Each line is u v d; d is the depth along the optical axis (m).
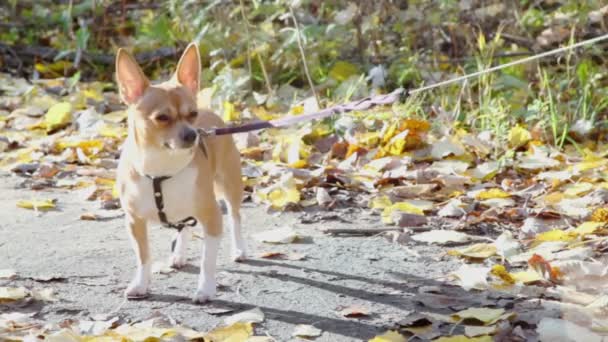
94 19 14.92
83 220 8.80
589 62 12.23
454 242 8.06
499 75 12.48
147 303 6.79
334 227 8.48
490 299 6.71
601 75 11.87
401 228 8.41
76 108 12.60
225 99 12.25
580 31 12.50
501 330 6.07
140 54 14.16
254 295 6.93
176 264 7.53
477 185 9.53
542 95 11.63
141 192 6.68
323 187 9.57
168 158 6.53
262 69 12.87
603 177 9.48
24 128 11.95
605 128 11.25
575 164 9.95
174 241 7.75
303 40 12.45
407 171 9.78
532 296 6.76
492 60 12.70
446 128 11.00
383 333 6.22
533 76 12.33
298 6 12.94
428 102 12.21
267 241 8.11
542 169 9.88
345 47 13.32
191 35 13.66
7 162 10.69
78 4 15.80
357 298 6.85
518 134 10.65
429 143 10.52
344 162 10.29
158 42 14.25
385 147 10.42
